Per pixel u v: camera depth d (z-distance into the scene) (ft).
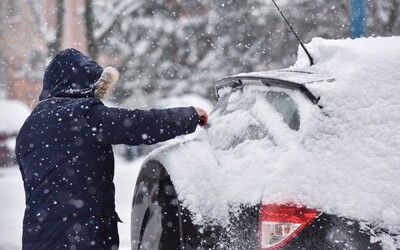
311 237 20.86
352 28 53.42
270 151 22.99
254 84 27.07
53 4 136.15
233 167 24.07
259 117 24.93
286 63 142.31
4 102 116.57
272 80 25.07
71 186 25.46
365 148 22.11
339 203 21.02
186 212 24.36
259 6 143.13
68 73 26.86
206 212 23.93
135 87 153.38
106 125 25.53
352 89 23.52
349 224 20.84
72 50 27.27
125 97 153.89
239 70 147.02
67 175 25.50
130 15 149.07
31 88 158.81
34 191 25.72
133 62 152.56
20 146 26.53
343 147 22.13
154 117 25.98
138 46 151.84
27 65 140.87
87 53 124.47
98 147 25.91
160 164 27.12
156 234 28.12
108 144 26.08
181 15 152.35
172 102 132.36
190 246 24.09
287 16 139.33
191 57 151.53
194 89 152.25
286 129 23.24
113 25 129.29
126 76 152.97
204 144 26.68
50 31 124.06
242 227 22.34
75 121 25.61
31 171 26.00
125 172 88.94
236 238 22.49
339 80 24.09
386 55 24.93
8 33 141.79
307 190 21.21
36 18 131.75
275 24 142.61
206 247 23.56
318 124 22.63
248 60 145.18
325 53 27.40
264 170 22.40
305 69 26.53
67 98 26.58
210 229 23.53
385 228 20.77
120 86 153.48
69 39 126.82
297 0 138.51
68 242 25.18
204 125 27.68
